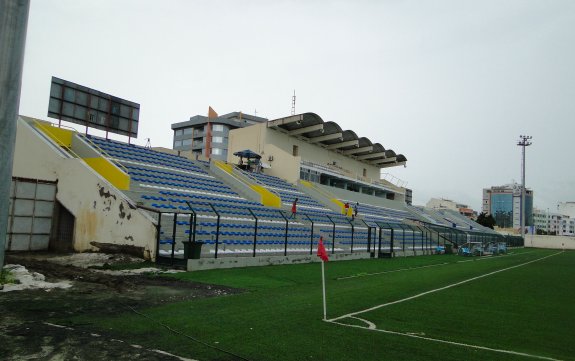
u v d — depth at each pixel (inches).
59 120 900.0
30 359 213.0
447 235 1733.5
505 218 6614.2
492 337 305.1
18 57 398.6
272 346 255.3
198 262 608.4
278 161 1644.9
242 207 1063.0
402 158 2448.3
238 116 4815.5
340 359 236.5
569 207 7765.8
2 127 389.1
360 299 444.1
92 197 702.5
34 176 772.0
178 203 874.8
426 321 349.7
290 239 1026.7
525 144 2908.5
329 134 1796.3
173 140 4640.8
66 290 394.3
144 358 222.4
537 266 1081.4
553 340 305.3
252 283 519.5
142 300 375.9
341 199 1820.9
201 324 299.4
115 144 1066.7
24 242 694.5
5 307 318.3
